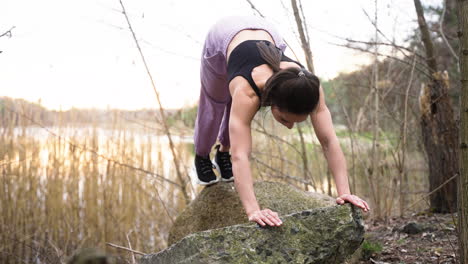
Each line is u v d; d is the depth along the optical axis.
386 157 4.76
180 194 4.91
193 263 1.94
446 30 5.61
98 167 4.76
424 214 4.07
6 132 4.45
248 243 1.98
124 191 4.73
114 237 4.59
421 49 5.07
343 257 2.14
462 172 2.20
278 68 2.12
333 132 2.19
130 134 4.90
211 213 2.89
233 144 2.09
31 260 4.20
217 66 2.51
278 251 1.99
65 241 4.54
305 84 1.92
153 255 2.16
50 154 4.64
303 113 1.96
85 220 4.67
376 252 3.08
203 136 2.91
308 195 2.84
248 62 2.18
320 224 2.06
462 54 2.12
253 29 2.45
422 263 2.87
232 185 2.96
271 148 4.78
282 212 2.68
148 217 4.82
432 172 4.12
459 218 2.24
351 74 5.34
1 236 4.24
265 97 2.00
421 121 4.18
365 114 5.19
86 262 0.93
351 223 2.07
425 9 5.75
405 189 5.04
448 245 3.10
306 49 3.89
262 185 2.86
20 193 4.44
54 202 4.56
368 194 4.75
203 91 2.77
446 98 4.02
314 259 2.02
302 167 4.87
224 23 2.51
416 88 5.16
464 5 2.10
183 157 5.00
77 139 4.74
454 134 4.01
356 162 5.05
